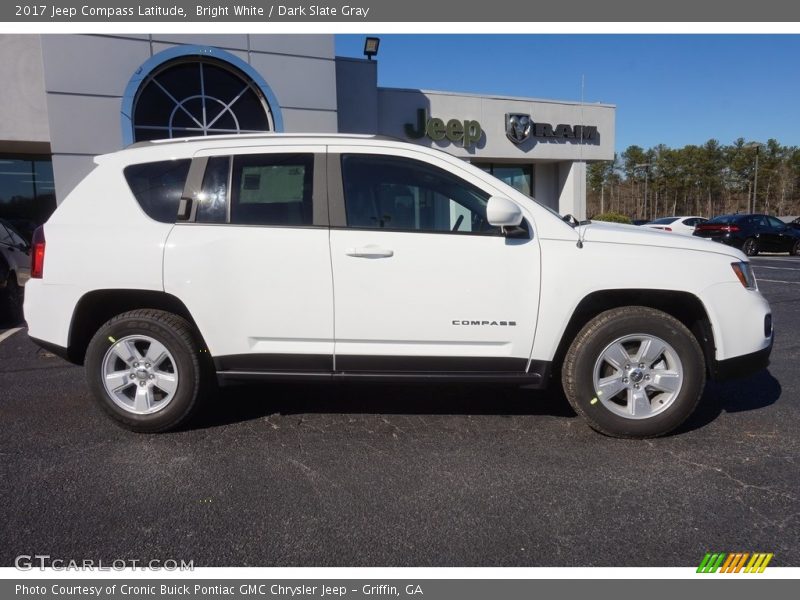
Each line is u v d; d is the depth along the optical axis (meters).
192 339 3.60
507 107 17.30
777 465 3.21
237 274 3.46
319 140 3.64
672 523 2.65
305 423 3.88
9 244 8.32
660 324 3.42
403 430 3.76
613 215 24.50
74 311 3.55
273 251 3.46
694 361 3.44
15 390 4.60
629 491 2.94
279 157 3.59
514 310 3.46
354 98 14.61
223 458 3.34
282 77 11.63
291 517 2.71
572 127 18.41
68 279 3.54
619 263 3.42
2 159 14.11
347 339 3.49
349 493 2.93
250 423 3.88
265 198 3.55
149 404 3.64
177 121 11.15
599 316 3.51
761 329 3.51
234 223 3.52
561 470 3.17
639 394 3.50
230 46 11.17
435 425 3.84
